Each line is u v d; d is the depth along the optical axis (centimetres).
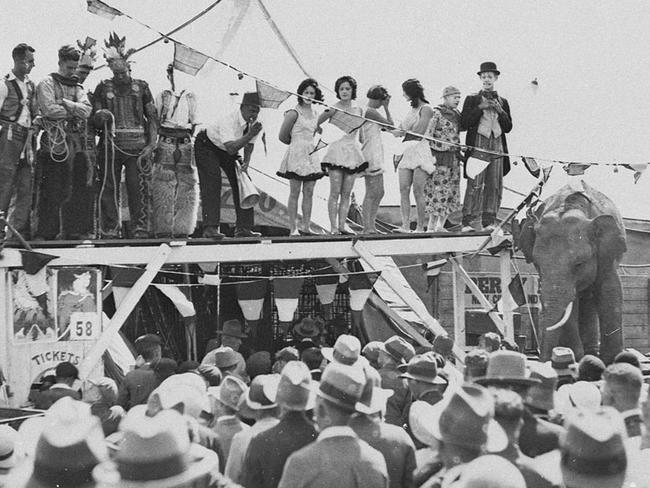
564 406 646
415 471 554
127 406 973
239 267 1554
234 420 663
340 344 684
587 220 1294
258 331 1590
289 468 483
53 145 1123
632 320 1958
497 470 367
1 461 476
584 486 456
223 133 1189
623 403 617
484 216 1340
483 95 1327
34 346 1076
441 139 1330
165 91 1196
